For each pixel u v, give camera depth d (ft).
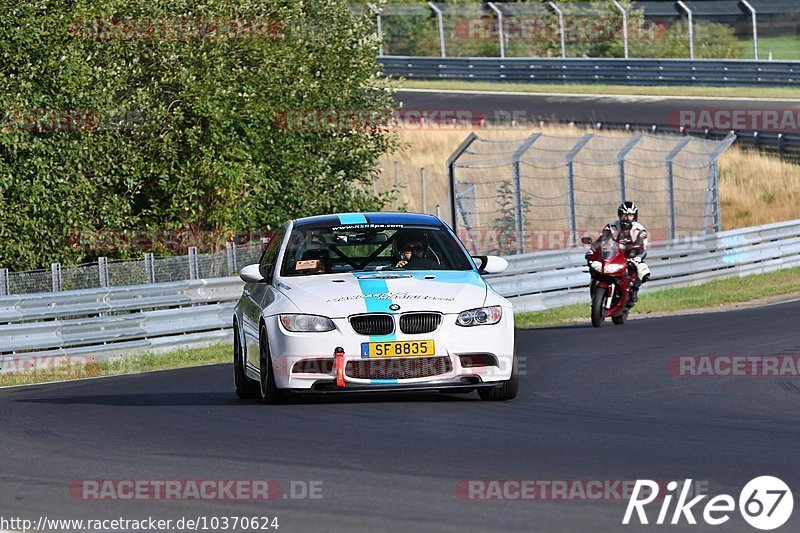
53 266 170.09
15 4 193.57
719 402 96.78
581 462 69.72
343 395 100.58
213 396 110.22
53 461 75.31
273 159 227.61
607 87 452.76
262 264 108.17
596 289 172.35
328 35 242.78
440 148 358.84
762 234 245.65
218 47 215.31
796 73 419.13
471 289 94.22
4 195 196.03
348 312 90.48
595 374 116.88
